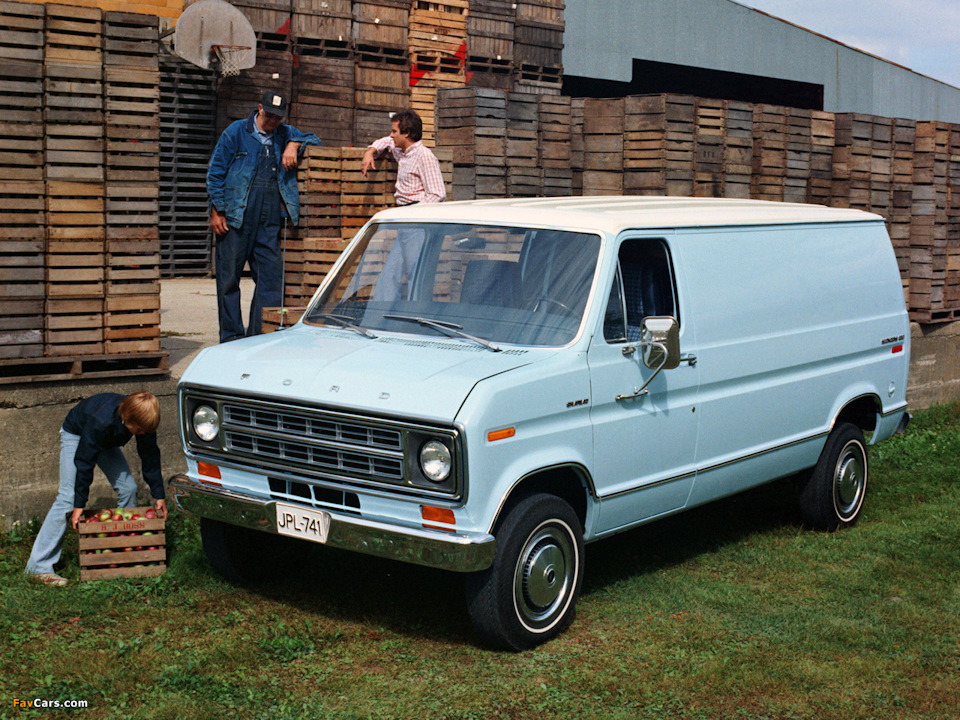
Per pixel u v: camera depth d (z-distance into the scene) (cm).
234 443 545
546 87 2141
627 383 570
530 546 519
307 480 519
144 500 747
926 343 1341
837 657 539
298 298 998
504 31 2047
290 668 501
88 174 712
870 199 1364
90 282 721
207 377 553
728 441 653
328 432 511
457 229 608
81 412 607
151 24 723
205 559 636
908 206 1333
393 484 492
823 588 646
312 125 1744
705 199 749
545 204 643
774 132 1384
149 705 457
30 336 701
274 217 888
